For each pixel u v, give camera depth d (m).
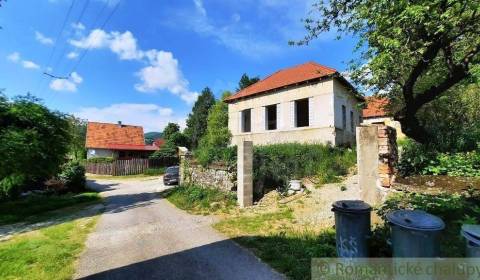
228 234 6.72
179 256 5.39
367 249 3.79
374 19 6.08
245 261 4.93
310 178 10.92
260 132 18.48
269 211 8.72
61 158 15.05
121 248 6.12
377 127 5.87
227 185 11.23
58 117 14.84
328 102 15.30
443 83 6.99
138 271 4.77
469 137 7.88
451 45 6.69
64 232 7.82
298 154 12.13
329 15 7.85
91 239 6.96
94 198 16.53
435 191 5.15
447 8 5.23
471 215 4.29
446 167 6.05
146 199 14.77
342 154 13.56
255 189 10.50
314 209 8.10
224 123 34.53
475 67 5.35
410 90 7.40
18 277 4.75
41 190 18.50
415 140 8.48
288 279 4.10
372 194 5.76
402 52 6.11
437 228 2.97
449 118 10.89
